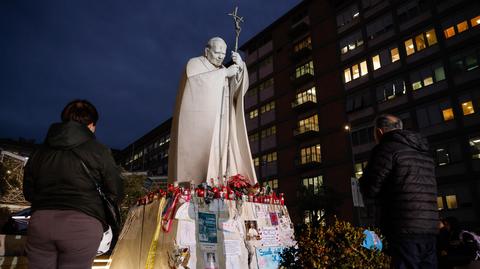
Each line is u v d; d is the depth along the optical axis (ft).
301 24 118.62
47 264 7.25
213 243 15.35
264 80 133.39
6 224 30.42
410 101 84.23
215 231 15.71
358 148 93.97
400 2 91.50
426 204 9.14
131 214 17.56
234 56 22.12
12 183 46.34
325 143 103.14
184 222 14.79
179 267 13.75
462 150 72.43
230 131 21.71
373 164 9.72
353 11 104.68
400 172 9.33
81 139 7.91
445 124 76.48
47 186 7.43
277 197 20.67
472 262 19.08
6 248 11.76
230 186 18.51
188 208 15.21
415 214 8.98
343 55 104.73
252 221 17.67
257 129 130.52
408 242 8.94
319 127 106.32
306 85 115.24
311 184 99.76
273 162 120.37
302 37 120.98
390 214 9.38
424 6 86.02
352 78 100.37
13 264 11.44
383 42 93.56
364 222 85.61
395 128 10.50
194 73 20.26
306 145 109.60
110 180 7.93
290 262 15.90
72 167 7.55
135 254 15.66
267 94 130.52
